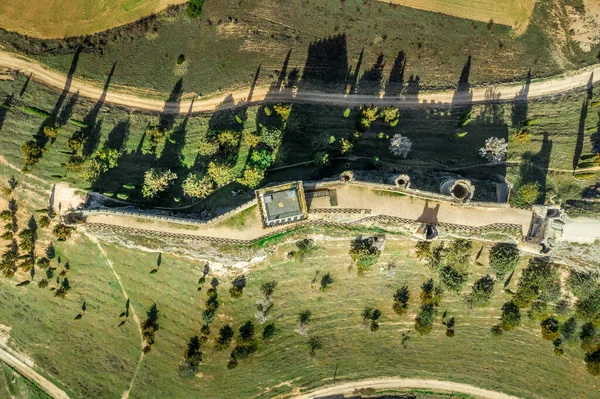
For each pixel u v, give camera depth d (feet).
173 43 222.69
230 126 211.82
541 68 219.82
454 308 212.43
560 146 205.77
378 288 209.97
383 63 221.87
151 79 219.61
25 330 221.66
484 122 214.48
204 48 222.07
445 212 190.70
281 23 224.33
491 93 219.00
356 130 206.69
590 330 209.87
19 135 208.64
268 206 177.88
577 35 219.41
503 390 219.41
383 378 221.25
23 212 208.64
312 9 224.94
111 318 216.33
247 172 189.98
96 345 219.61
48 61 217.36
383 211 190.60
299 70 220.02
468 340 216.54
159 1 223.92
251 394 217.36
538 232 191.31
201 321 210.59
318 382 219.61
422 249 196.13
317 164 196.24
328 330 215.31
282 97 216.95
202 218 196.44
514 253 194.90
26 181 207.10
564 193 199.52
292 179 199.52
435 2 224.12
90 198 205.57
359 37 223.71
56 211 207.10
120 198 204.85
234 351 209.97
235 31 223.10
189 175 196.44
